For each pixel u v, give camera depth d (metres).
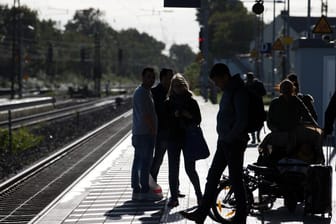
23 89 110.44
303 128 11.37
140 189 12.54
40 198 14.56
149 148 12.28
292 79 13.73
